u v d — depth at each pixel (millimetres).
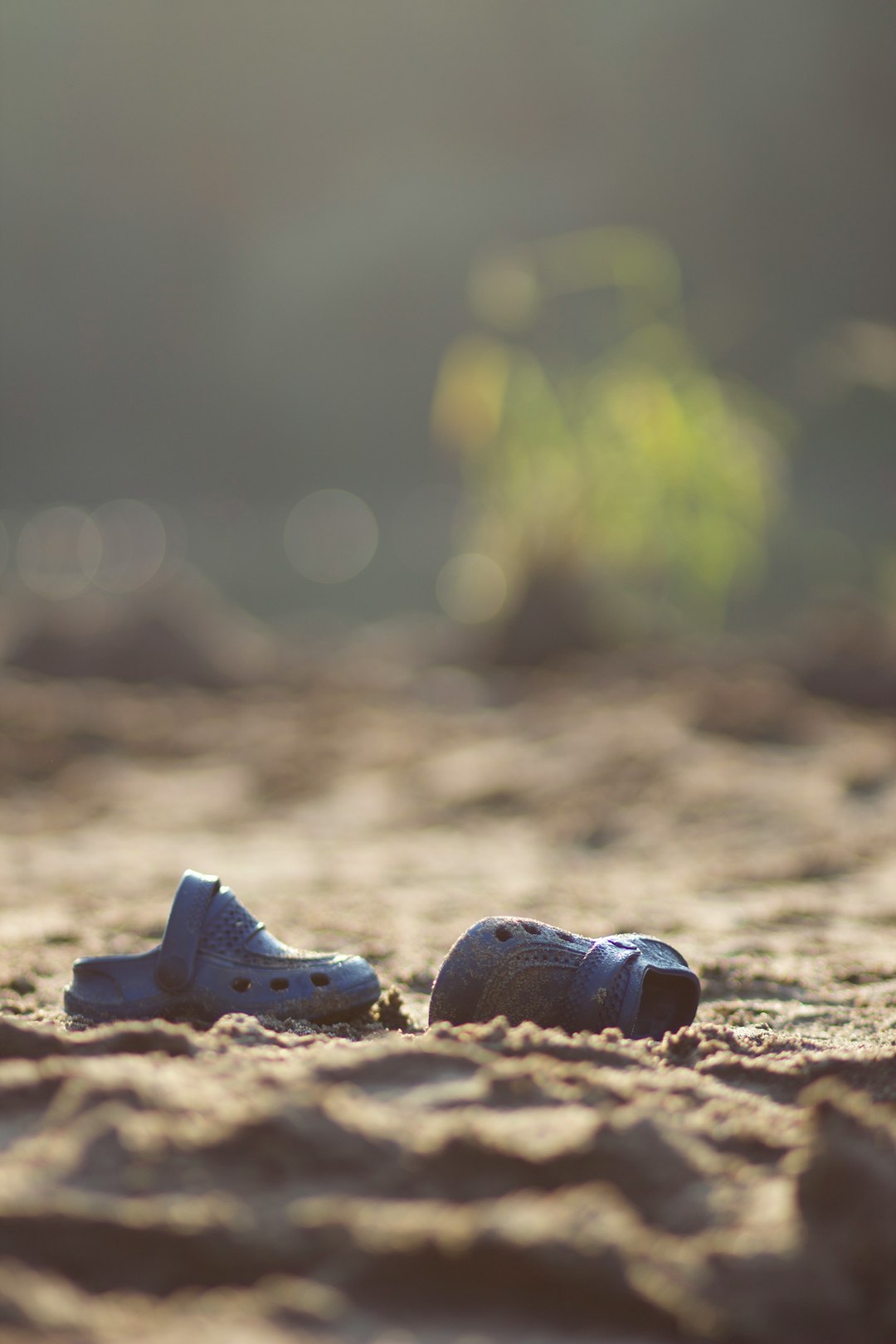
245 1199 3406
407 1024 6461
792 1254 3264
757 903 11312
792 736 20859
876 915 10594
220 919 6195
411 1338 2992
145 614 28484
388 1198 3453
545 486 29344
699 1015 7094
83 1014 6105
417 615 42531
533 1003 5695
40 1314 2818
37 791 18734
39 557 66812
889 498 78000
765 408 31766
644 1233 3318
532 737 21297
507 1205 3342
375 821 17047
